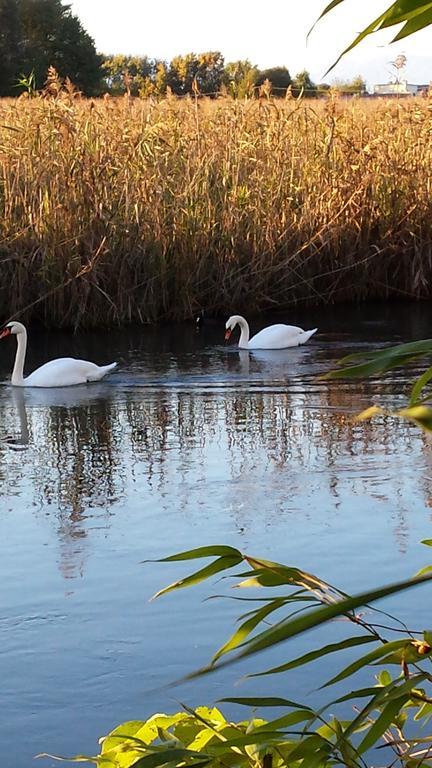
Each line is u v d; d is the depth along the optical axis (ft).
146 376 50.26
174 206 65.62
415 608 22.36
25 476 33.83
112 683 19.81
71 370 49.37
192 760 7.99
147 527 28.07
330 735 8.45
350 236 69.92
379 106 73.67
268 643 5.28
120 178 64.80
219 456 35.35
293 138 69.77
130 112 69.46
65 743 17.90
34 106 66.23
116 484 32.42
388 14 5.45
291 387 46.47
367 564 24.50
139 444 37.55
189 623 22.16
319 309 69.05
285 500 29.86
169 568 25.16
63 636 21.72
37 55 167.43
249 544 26.21
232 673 20.08
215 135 67.82
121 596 23.59
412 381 46.83
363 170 69.46
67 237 63.46
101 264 63.72
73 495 31.40
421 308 68.39
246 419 40.73
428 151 72.08
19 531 28.19
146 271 64.95
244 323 56.90
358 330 60.54
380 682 9.23
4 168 64.03
